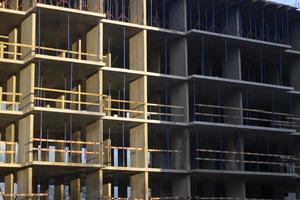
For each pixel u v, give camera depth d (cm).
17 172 3697
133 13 4272
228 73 4578
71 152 3697
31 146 3506
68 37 3784
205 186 4906
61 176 4088
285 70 5219
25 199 3500
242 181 4431
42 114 3597
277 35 5088
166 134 4425
